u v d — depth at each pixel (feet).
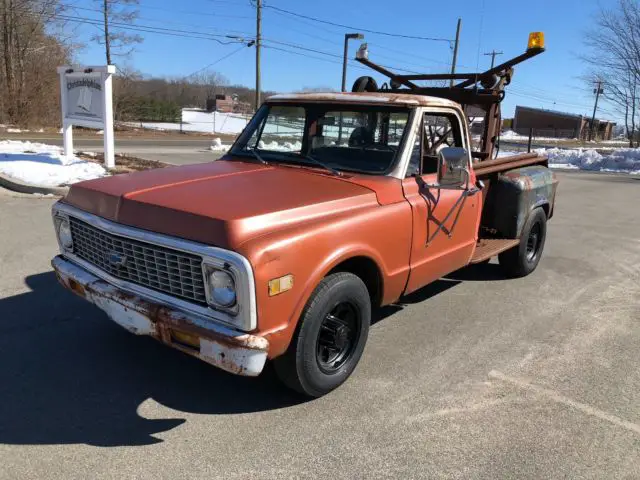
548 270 22.25
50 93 122.93
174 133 132.57
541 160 22.85
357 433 10.61
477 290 19.45
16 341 13.87
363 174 13.04
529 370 13.47
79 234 12.27
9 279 18.06
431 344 14.76
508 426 11.02
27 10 117.08
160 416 10.96
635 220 34.96
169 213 10.17
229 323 9.58
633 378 13.21
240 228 9.51
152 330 10.39
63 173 36.91
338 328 11.43
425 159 13.96
